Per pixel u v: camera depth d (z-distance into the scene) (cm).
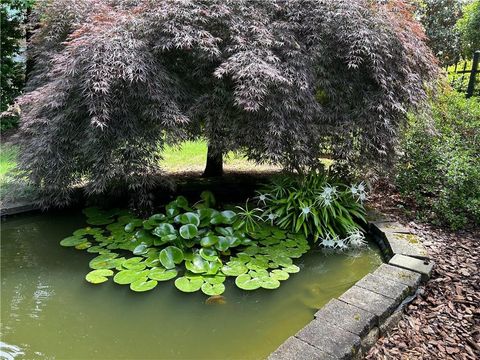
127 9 320
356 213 315
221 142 302
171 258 246
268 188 360
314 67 302
